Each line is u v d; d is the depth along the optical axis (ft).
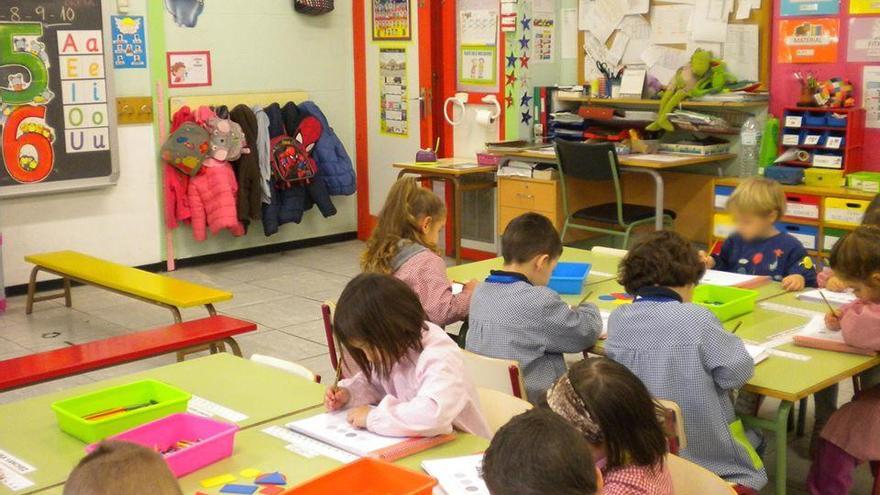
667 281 8.06
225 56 21.95
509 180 19.83
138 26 20.42
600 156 17.39
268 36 22.63
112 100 20.01
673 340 7.72
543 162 19.43
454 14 21.44
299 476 6.03
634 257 8.20
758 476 7.82
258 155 21.71
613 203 19.11
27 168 19.04
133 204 20.90
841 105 16.49
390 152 23.63
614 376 5.42
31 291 17.95
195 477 6.03
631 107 19.90
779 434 8.07
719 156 18.21
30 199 19.38
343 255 23.13
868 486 10.37
